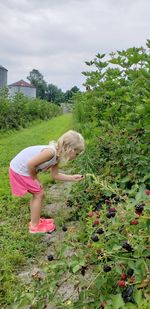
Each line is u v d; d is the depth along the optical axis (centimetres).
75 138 420
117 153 438
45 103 2850
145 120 384
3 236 420
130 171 405
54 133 1616
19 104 2030
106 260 215
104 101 584
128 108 462
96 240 220
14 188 435
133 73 466
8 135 1636
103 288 221
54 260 258
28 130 1891
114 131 468
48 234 423
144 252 203
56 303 233
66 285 298
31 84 6844
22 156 431
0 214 491
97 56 639
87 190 420
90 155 471
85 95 671
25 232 428
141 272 199
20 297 233
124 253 212
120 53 542
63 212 474
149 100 362
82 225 373
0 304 296
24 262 363
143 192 215
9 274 338
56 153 426
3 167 814
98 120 593
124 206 243
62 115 3503
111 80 586
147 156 409
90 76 636
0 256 369
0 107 1758
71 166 665
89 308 217
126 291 205
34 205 423
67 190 564
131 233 212
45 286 227
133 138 420
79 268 220
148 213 212
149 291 192
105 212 250
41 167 428
